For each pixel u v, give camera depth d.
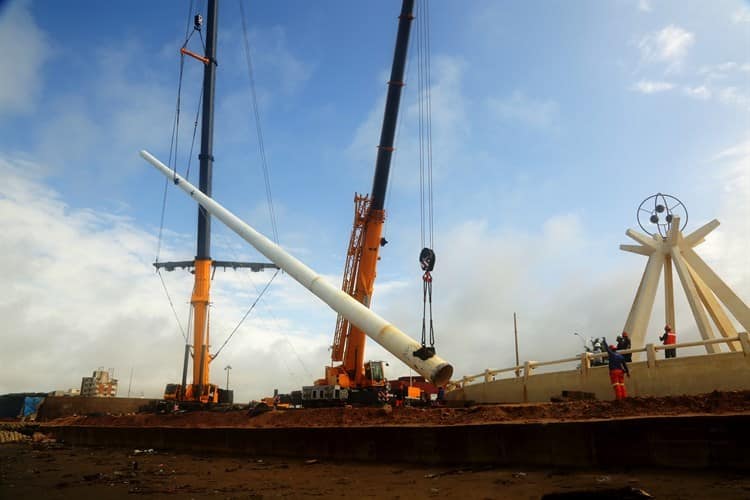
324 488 14.63
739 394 14.53
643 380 19.06
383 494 13.15
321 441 21.30
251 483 16.30
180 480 17.77
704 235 31.00
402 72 29.69
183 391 38.50
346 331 29.70
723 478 11.63
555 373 22.45
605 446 14.08
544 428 15.22
